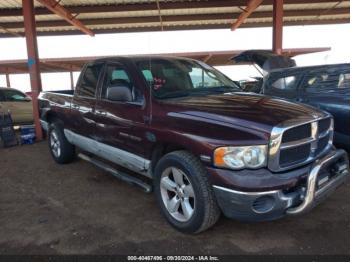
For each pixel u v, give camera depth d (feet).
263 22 49.55
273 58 28.09
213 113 10.31
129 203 13.89
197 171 10.07
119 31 49.57
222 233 11.04
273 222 11.69
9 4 36.35
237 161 9.24
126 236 11.09
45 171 18.89
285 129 9.29
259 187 9.02
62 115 18.17
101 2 37.29
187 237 10.87
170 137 10.78
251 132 9.31
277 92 20.22
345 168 11.61
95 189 15.69
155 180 11.84
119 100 12.62
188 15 43.73
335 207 12.76
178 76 13.70
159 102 11.78
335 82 17.54
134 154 12.79
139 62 13.60
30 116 37.99
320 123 11.02
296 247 10.09
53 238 11.10
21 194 15.39
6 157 22.81
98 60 15.69
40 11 39.19
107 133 14.10
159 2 38.04
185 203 10.79
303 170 9.80
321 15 44.57
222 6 38.52
